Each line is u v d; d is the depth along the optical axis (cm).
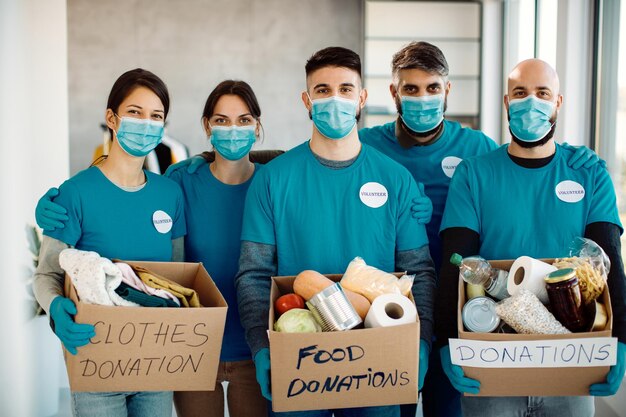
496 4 620
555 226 210
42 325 340
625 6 316
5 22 295
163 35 650
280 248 214
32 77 393
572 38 340
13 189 309
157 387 186
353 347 174
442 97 243
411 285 192
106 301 179
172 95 654
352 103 208
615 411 283
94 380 183
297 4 655
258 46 656
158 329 181
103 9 644
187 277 210
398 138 261
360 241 212
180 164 254
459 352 178
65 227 204
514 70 213
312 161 215
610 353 173
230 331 239
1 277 310
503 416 202
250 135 236
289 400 178
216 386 240
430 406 254
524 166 215
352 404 181
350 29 656
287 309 187
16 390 315
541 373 178
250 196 216
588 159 213
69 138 648
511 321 177
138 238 213
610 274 200
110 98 214
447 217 217
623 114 321
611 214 209
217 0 652
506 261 197
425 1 625
